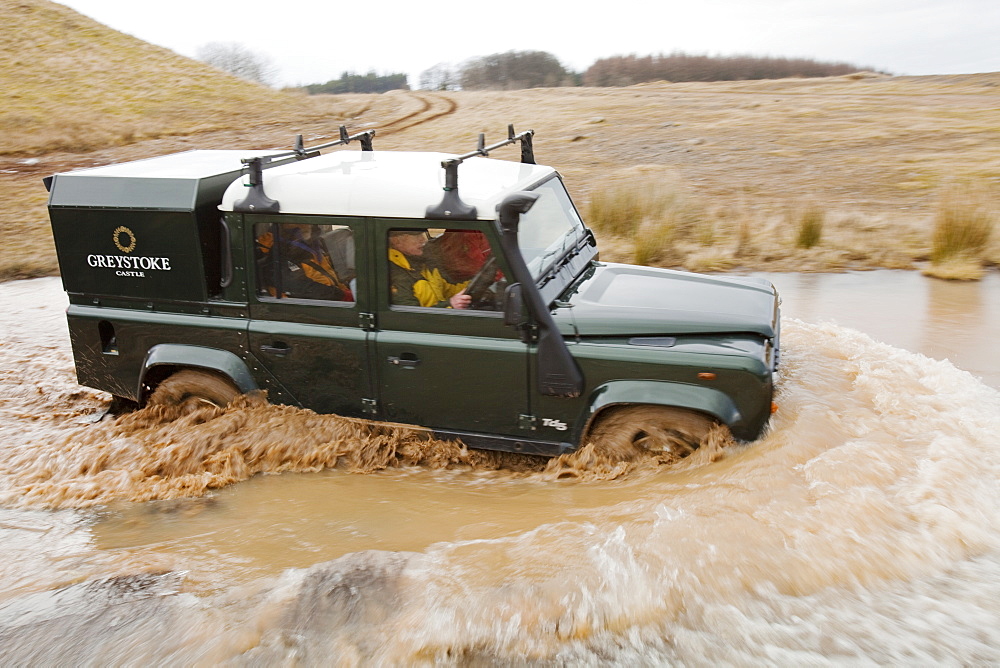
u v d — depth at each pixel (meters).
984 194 10.69
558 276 4.87
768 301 4.93
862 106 28.92
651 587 3.34
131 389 5.53
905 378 5.50
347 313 4.78
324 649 3.12
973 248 9.11
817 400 5.07
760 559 3.45
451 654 3.06
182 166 5.49
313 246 4.73
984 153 17.36
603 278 5.24
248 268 4.92
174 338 5.23
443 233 4.45
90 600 3.54
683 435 4.49
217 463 4.91
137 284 5.23
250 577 3.70
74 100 38.69
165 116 36.94
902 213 11.91
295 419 5.08
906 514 3.71
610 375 4.45
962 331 6.81
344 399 5.01
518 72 90.88
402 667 3.01
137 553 4.03
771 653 2.97
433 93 52.84
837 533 3.58
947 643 2.96
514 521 4.10
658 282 5.19
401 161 5.29
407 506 4.42
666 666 2.94
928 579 3.32
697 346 4.40
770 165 17.80
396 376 4.80
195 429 5.16
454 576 3.53
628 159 20.09
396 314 4.69
